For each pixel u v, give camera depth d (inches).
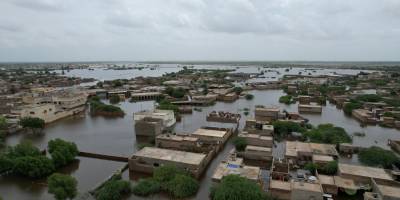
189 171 2573.8
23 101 6338.6
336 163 2637.8
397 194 2003.0
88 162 3102.9
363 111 5585.6
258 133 3892.7
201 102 6924.2
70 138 4072.3
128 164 2896.2
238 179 2118.6
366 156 2874.0
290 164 2815.0
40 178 2630.4
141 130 4079.7
